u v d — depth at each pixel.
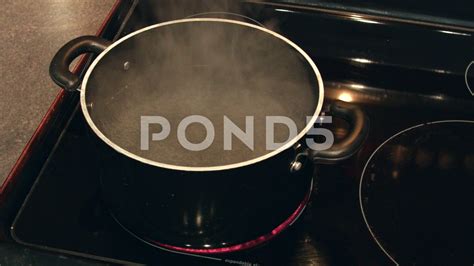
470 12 0.75
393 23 0.76
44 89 0.71
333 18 0.77
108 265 0.53
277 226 0.55
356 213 0.59
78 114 0.67
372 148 0.65
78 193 0.60
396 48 0.75
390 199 0.60
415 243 0.57
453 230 0.58
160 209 0.50
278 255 0.55
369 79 0.73
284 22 0.78
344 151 0.52
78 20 0.80
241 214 0.51
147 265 0.54
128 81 0.60
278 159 0.48
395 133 0.67
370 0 0.77
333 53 0.75
